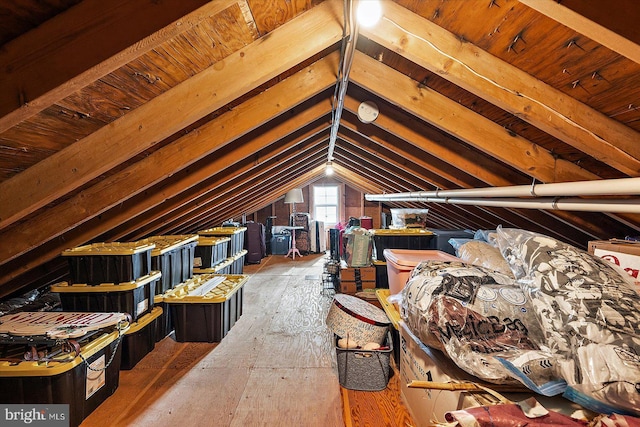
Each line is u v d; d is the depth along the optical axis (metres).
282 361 2.67
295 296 4.55
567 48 1.06
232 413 2.00
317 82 1.85
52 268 2.84
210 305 3.01
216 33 1.17
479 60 1.26
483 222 4.10
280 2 1.18
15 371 1.67
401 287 2.37
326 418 1.95
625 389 0.90
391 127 2.19
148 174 1.85
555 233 2.70
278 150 2.73
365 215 8.53
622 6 0.79
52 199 1.36
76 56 0.81
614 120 1.29
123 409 2.04
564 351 1.09
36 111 0.85
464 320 1.33
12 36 0.79
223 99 1.33
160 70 1.20
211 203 3.67
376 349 2.24
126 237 3.13
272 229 8.12
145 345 2.76
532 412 0.98
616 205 1.37
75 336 1.81
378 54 1.70
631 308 1.09
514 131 1.72
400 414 1.98
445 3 1.13
